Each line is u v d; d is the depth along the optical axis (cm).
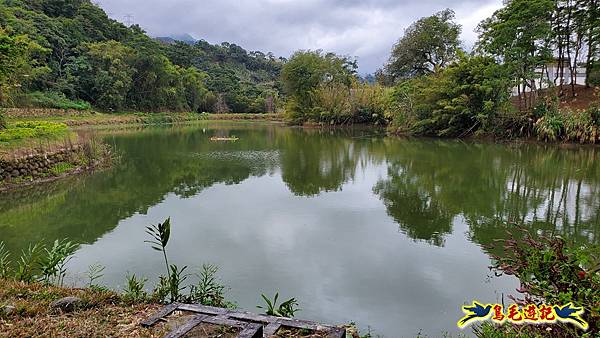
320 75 4181
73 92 4216
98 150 1620
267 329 316
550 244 298
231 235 746
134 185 1218
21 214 898
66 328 319
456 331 426
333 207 954
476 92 2331
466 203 975
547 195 1041
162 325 326
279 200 1030
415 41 3478
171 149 2170
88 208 948
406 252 656
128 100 4894
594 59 2430
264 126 4159
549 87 2327
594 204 943
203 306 358
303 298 503
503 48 2208
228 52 9238
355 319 455
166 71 5178
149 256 641
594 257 330
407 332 429
